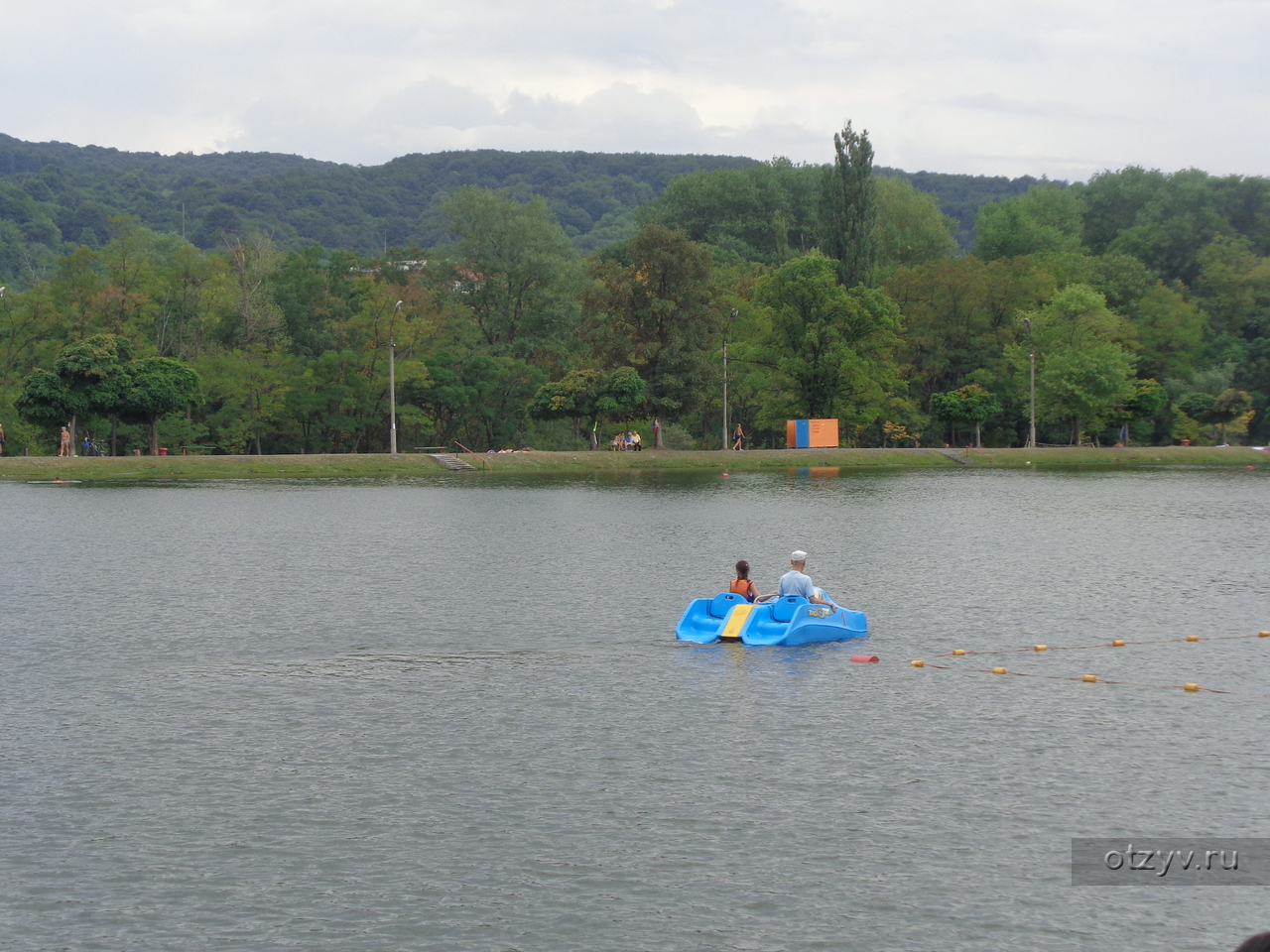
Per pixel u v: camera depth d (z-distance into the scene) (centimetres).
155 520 5269
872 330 10481
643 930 1292
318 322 11838
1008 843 1512
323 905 1349
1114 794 1673
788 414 10800
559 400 9750
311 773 1770
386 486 7419
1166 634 2744
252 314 10850
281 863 1458
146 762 1827
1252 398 12144
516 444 11369
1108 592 3297
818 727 1984
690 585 3412
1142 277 12688
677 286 10350
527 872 1430
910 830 1548
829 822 1573
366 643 2650
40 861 1469
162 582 3488
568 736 1939
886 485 7494
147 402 8275
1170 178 15550
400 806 1633
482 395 11519
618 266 10725
